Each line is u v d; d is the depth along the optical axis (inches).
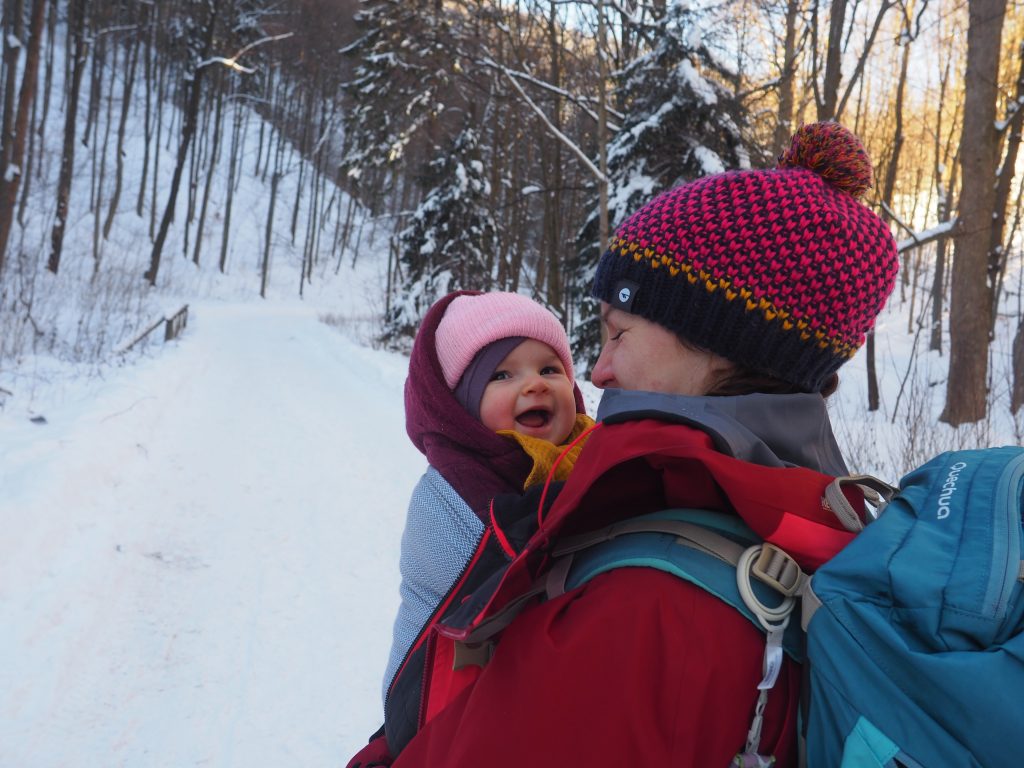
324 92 2201.0
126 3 1636.3
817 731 25.0
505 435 51.9
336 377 569.0
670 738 25.1
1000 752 20.3
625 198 494.0
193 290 1658.5
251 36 1660.9
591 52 538.3
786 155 37.0
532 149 844.6
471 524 47.3
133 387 363.3
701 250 32.4
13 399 304.2
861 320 33.3
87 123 1854.1
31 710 120.1
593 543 31.4
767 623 26.2
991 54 406.3
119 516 204.4
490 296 60.0
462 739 28.0
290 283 2021.4
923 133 1109.7
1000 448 30.7
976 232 402.6
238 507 230.4
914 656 22.0
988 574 23.1
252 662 142.8
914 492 29.3
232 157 1876.2
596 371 38.4
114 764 112.8
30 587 152.9
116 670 136.2
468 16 484.7
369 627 158.9
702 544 28.2
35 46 581.3
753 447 30.7
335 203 2492.6
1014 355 450.3
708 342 33.1
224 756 116.4
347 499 246.8
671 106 470.3
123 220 1806.1
